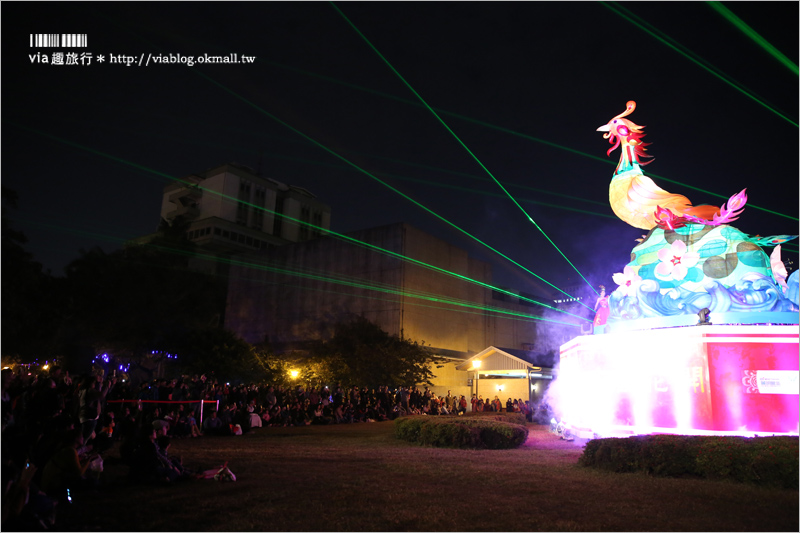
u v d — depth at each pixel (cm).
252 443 1630
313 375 3919
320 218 10775
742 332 1401
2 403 1060
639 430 1523
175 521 705
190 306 4750
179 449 1453
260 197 9494
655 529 680
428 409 3572
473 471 1094
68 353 3862
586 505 800
